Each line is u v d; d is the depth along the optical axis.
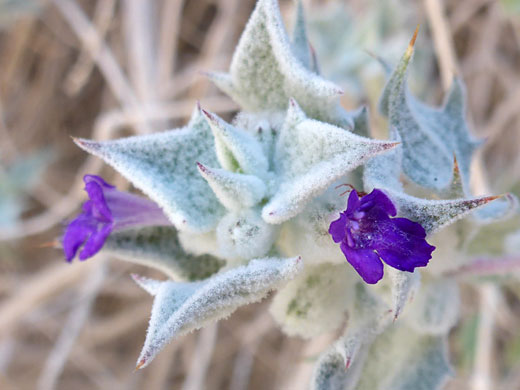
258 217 0.08
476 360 0.13
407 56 0.08
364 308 0.08
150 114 0.15
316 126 0.07
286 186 0.07
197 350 0.15
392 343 0.09
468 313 0.15
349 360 0.08
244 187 0.07
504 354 0.15
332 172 0.07
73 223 0.08
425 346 0.09
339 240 0.07
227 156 0.08
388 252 0.07
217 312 0.07
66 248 0.08
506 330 0.15
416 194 0.08
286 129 0.08
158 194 0.07
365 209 0.07
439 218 0.07
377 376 0.09
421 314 0.09
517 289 0.14
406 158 0.08
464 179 0.09
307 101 0.08
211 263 0.08
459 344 0.15
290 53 0.08
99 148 0.08
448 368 0.09
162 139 0.08
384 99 0.09
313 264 0.08
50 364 0.15
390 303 0.08
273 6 0.08
